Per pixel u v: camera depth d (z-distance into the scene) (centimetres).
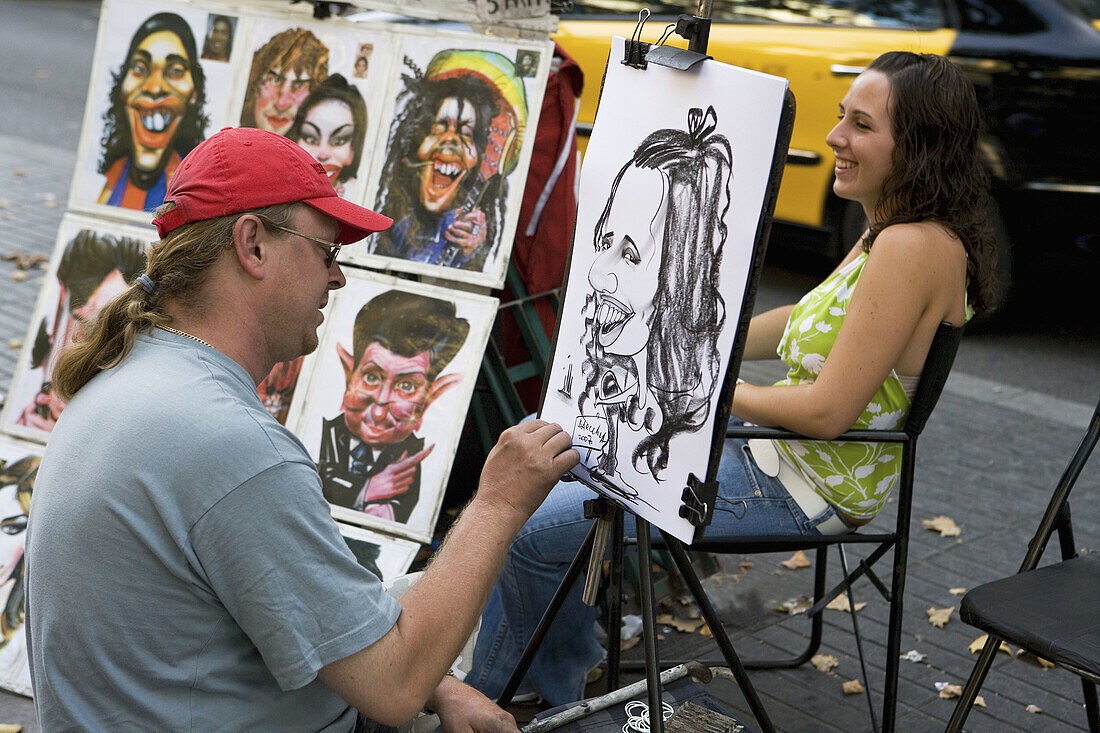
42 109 919
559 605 200
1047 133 491
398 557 289
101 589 143
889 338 207
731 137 161
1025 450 429
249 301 156
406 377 299
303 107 312
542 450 170
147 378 148
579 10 593
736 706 276
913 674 293
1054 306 591
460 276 298
